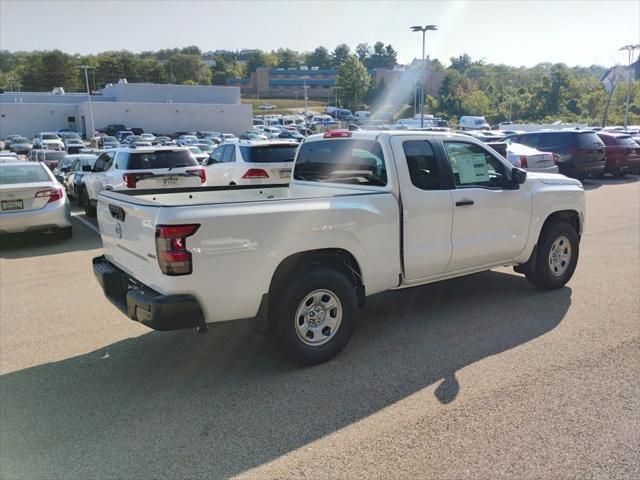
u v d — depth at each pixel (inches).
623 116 2433.6
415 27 1520.7
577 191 238.2
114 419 137.2
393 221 176.4
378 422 132.6
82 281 273.0
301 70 6131.9
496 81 5132.9
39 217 356.5
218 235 141.3
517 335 185.3
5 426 134.7
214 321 147.6
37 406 144.4
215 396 148.1
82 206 563.2
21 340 191.5
